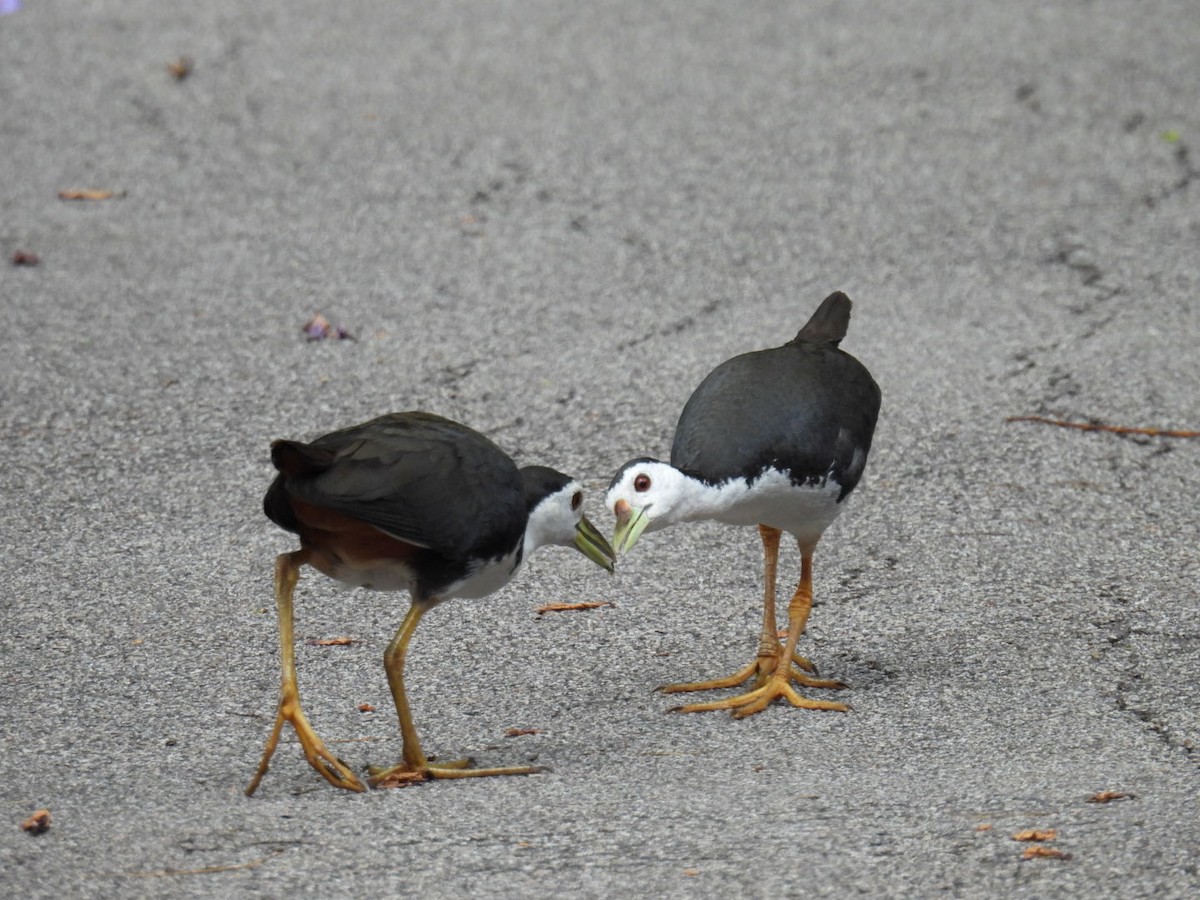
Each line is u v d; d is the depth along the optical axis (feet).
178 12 72.13
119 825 23.84
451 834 23.49
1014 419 41.96
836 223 54.29
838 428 29.99
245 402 42.93
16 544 35.73
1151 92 63.98
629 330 47.29
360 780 26.05
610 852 22.80
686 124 61.67
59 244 52.16
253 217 54.49
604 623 33.04
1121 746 27.07
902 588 34.37
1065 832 23.08
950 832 23.20
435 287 49.96
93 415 41.98
